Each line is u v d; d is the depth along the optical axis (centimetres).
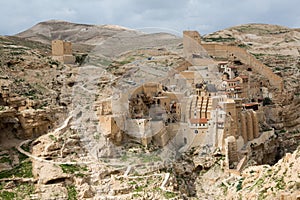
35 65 9144
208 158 8200
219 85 9675
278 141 10281
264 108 10900
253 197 5081
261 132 9756
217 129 8431
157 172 7000
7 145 7194
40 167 6694
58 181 6544
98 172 6738
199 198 7381
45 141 7144
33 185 6462
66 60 10106
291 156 5125
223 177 7856
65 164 6806
